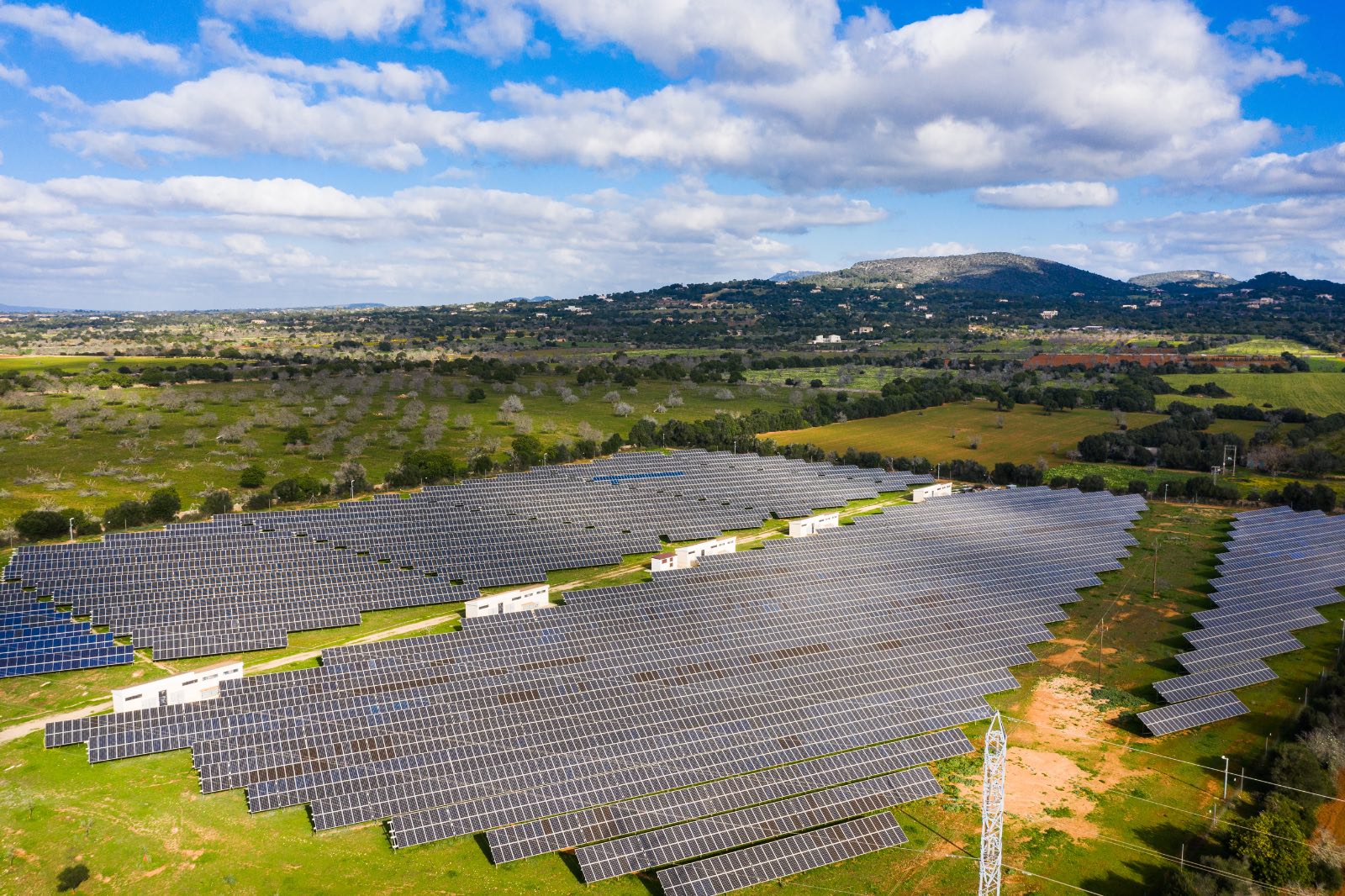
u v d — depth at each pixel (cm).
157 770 7344
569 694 8631
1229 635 10588
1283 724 8831
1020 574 12650
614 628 10025
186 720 7869
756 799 7200
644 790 7306
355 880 6203
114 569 11544
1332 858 6531
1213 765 8062
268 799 6894
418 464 17950
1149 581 13112
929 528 14738
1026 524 15362
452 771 7338
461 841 6675
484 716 8200
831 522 15262
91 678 9081
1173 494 18562
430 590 11538
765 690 8906
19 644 9338
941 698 9069
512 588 12019
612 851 6425
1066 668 10112
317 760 7400
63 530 13912
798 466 19400
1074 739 8531
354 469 17388
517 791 7144
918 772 7644
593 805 7069
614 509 15362
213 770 7169
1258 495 17800
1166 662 10294
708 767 7631
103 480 17312
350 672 8825
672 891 6125
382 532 13500
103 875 6153
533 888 6222
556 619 10125
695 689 8838
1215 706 9006
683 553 12875
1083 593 12606
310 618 10550
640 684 8875
